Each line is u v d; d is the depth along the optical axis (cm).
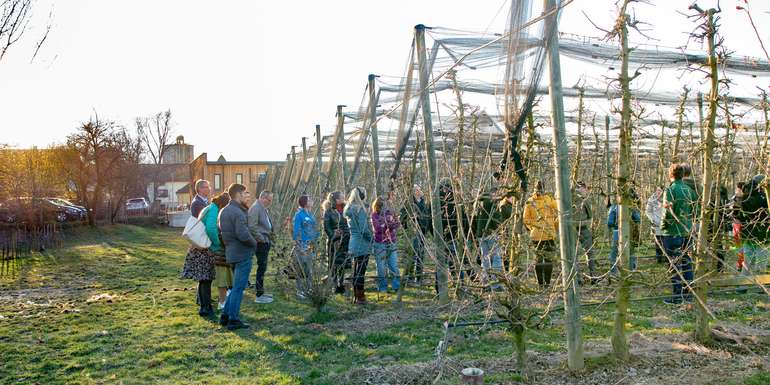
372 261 1312
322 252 861
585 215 845
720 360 471
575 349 453
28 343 671
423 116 787
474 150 677
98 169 2614
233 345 642
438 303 775
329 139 1684
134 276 1223
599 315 670
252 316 792
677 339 537
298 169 2080
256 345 639
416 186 867
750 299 743
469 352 556
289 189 2184
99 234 2436
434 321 701
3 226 1941
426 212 810
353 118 1344
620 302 474
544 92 606
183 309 852
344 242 921
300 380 512
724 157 591
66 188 2905
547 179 718
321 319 748
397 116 980
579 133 1011
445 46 771
